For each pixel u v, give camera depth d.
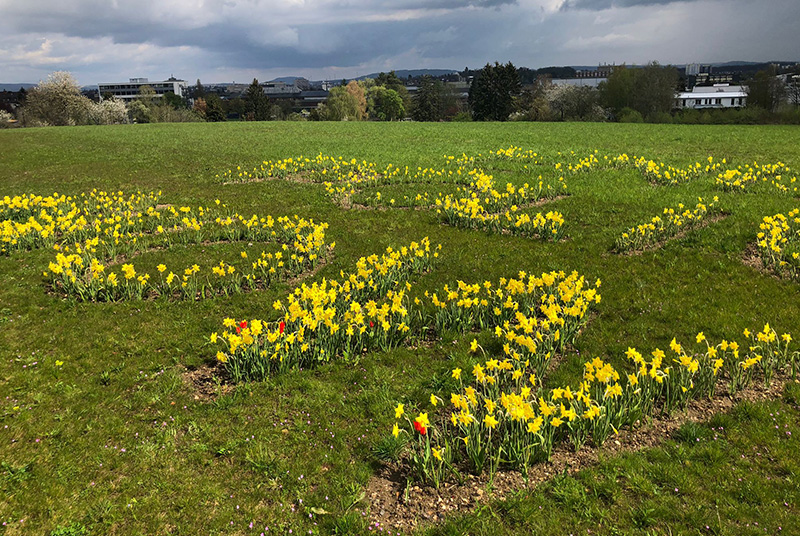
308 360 6.91
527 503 4.41
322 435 5.41
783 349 6.68
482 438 5.27
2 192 18.98
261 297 9.16
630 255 10.56
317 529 4.26
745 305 8.01
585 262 10.33
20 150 31.03
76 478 4.81
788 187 15.35
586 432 5.13
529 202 15.41
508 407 4.89
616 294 8.73
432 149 29.41
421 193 17.11
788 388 5.87
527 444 4.96
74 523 4.29
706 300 8.32
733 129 40.22
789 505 4.26
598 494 4.47
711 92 115.62
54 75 69.12
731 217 12.23
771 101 68.88
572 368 6.56
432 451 4.77
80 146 33.28
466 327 7.67
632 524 4.14
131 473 4.88
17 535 4.17
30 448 5.20
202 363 6.94
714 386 5.85
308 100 185.62
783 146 27.41
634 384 5.66
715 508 4.25
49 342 7.45
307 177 21.09
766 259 9.53
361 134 40.69
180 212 15.46
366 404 5.96
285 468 4.93
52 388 6.25
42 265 10.66
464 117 96.38
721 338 7.08
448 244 11.92
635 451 5.00
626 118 58.06
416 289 9.39
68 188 19.78
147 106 82.81
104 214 14.94
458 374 5.61
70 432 5.45
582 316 7.64
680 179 17.55
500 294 7.75
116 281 8.96
